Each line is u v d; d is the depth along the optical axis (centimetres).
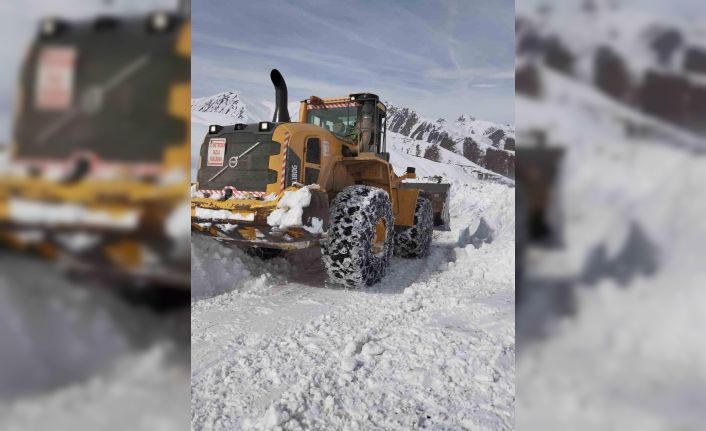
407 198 524
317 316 301
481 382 205
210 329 273
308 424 173
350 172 476
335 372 215
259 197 353
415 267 488
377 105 474
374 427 171
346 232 366
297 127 376
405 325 280
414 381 206
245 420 176
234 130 375
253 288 377
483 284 397
